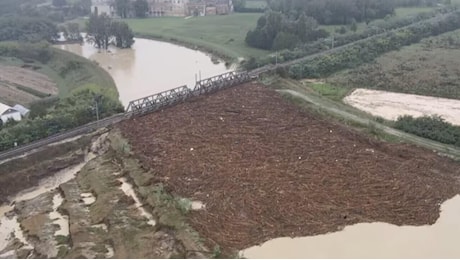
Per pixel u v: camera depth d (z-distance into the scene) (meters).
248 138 56.06
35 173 50.41
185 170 48.50
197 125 59.94
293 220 40.69
